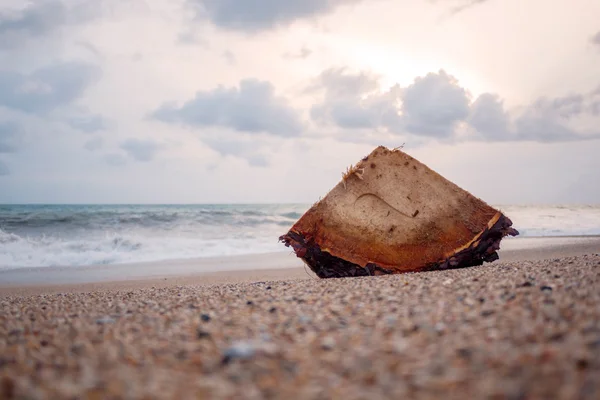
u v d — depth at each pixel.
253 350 0.27
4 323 0.40
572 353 0.23
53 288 0.79
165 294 0.57
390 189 0.71
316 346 0.28
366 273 0.68
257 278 0.89
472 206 0.70
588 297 0.35
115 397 0.21
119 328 0.36
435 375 0.22
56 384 0.23
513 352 0.24
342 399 0.20
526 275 0.49
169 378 0.24
